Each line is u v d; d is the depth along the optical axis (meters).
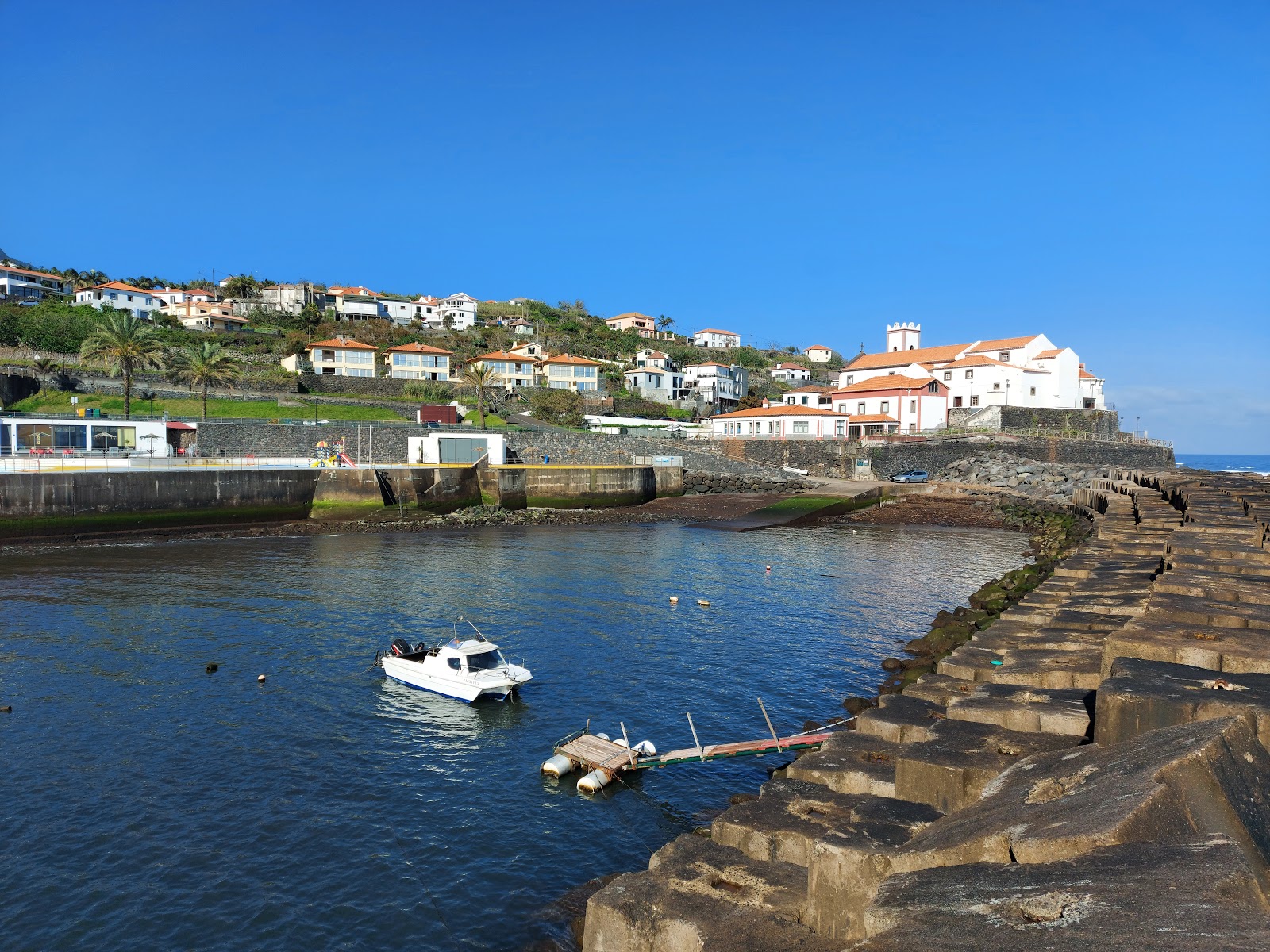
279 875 15.61
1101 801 6.04
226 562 46.84
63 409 80.19
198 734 21.91
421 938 13.90
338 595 38.31
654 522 72.38
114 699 24.20
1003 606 34.09
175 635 30.95
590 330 189.88
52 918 14.20
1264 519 32.47
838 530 69.12
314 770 20.06
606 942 10.06
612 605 37.84
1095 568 26.03
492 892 15.23
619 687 26.39
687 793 19.31
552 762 20.16
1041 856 5.59
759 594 41.09
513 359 127.50
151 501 57.31
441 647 26.67
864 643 32.03
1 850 16.16
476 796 18.98
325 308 164.62
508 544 56.59
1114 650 12.09
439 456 77.44
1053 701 12.56
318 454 73.50
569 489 76.56
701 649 30.83
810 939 8.73
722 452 101.56
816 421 104.94
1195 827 5.53
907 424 110.56
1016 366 113.50
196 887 15.17
